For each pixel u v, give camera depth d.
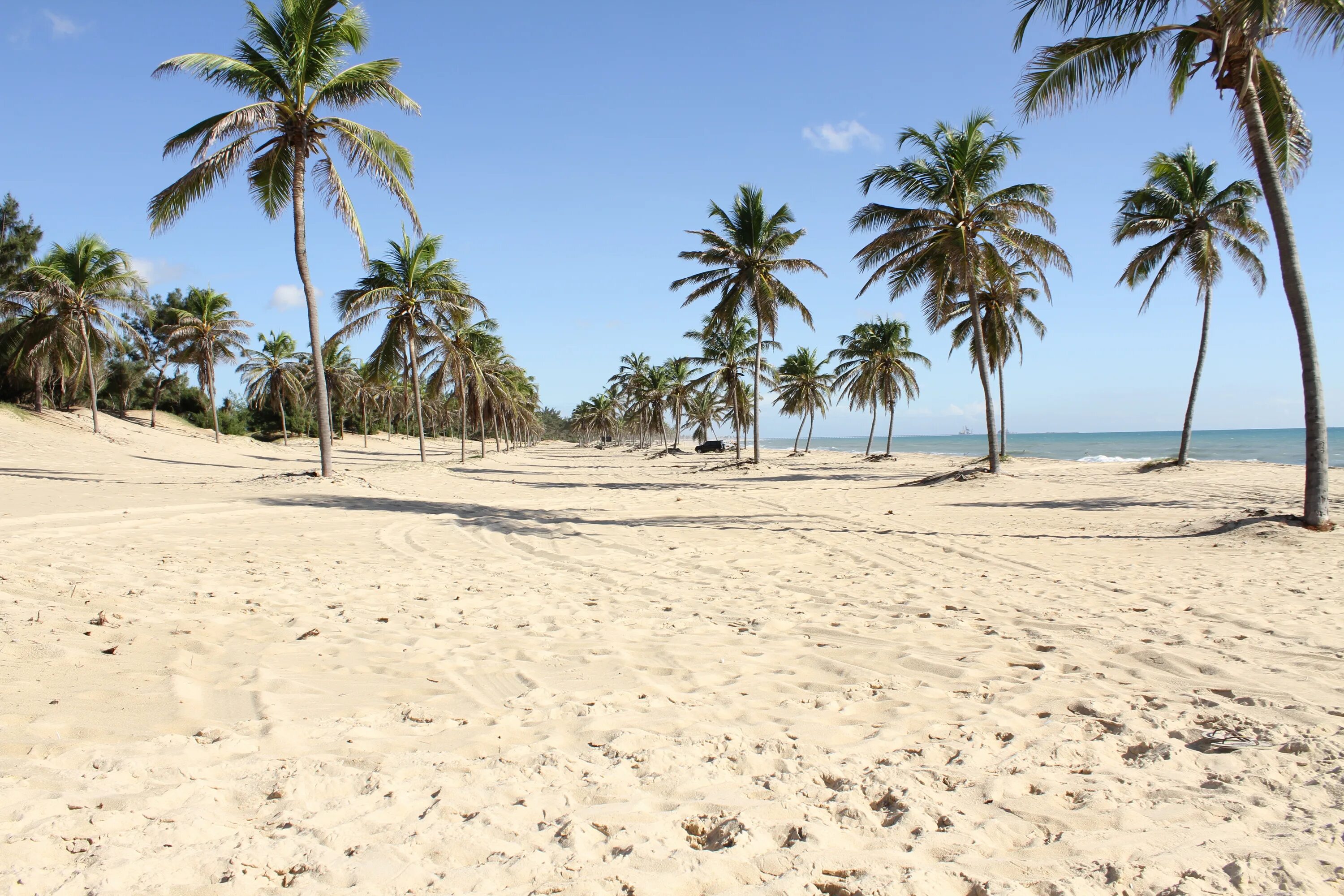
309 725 2.95
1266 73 9.69
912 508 13.88
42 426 26.08
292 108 14.61
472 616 5.16
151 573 5.95
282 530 9.20
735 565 7.67
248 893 1.75
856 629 4.91
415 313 26.64
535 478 24.67
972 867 1.94
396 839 2.03
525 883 1.82
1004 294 22.50
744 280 27.14
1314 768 2.59
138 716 2.97
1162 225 20.83
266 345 45.84
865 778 2.54
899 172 18.72
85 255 27.03
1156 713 3.26
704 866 1.90
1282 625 4.84
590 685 3.67
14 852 1.84
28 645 3.74
